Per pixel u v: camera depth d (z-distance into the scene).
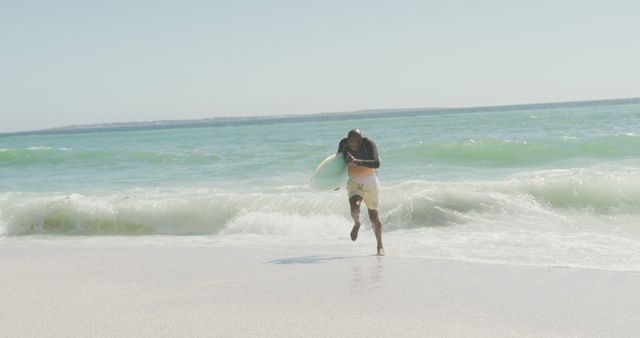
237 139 43.59
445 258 8.02
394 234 10.64
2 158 27.25
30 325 5.18
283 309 5.59
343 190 13.74
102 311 5.60
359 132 8.65
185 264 8.13
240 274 7.34
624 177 12.12
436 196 11.79
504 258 7.91
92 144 52.00
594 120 43.53
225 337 4.77
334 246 9.55
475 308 5.54
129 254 9.19
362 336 4.77
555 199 11.81
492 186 12.48
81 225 12.95
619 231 9.59
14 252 9.94
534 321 5.10
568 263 7.41
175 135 66.25
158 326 5.09
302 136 43.62
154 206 13.03
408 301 5.82
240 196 13.05
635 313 5.23
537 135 30.02
